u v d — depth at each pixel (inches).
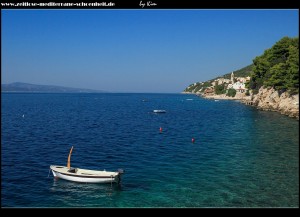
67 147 2385.6
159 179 1571.1
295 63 4045.3
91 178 1512.1
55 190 1433.3
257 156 2007.9
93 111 6245.1
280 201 1256.8
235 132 3090.6
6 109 6461.6
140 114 5506.9
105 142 2603.3
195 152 2171.5
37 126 3663.9
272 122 3727.9
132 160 1968.5
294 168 1715.1
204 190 1398.9
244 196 1316.4
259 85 6530.5
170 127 3622.0
